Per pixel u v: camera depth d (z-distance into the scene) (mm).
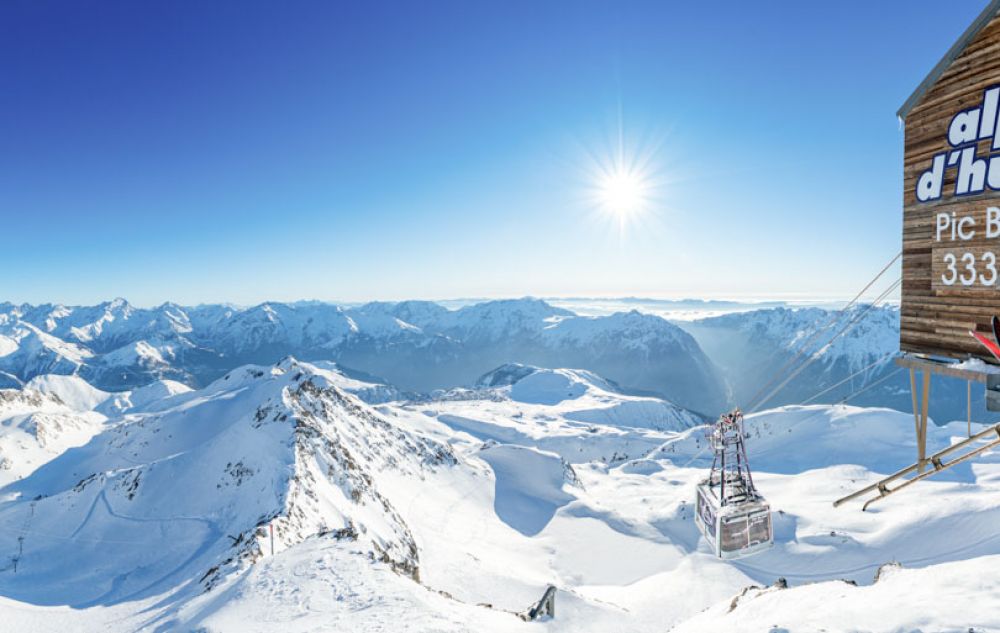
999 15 13938
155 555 80125
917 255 16688
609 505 149625
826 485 152750
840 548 98000
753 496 22422
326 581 24875
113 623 58125
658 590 89312
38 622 61844
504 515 131750
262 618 21453
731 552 21328
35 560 83938
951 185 15414
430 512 119500
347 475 107062
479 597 78750
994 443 12961
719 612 21625
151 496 101562
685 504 131875
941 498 111750
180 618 26766
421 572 83938
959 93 15094
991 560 14125
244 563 63781
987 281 14266
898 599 13391
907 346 17000
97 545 86812
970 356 14742
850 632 12016
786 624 13945
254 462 101375
